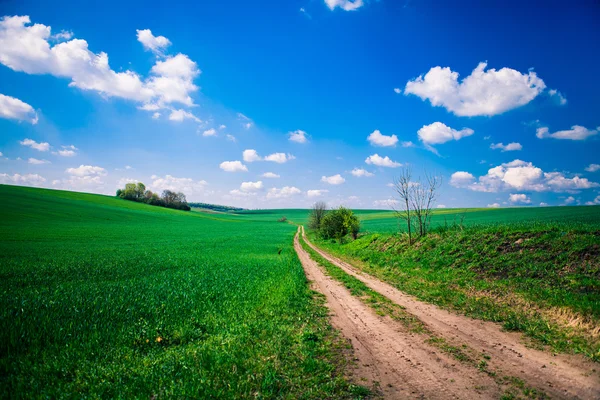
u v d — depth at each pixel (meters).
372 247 30.36
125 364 6.49
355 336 8.59
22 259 25.19
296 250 39.38
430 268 18.56
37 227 58.00
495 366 6.46
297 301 12.67
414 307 11.62
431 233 25.05
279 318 10.30
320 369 6.44
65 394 5.33
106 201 121.44
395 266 21.28
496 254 16.59
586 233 15.07
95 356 6.89
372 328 9.27
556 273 12.60
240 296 12.89
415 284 15.80
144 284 14.83
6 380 5.71
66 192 121.75
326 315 10.82
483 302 11.49
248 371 6.24
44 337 7.68
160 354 7.17
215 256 29.98
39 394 5.34
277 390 5.65
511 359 6.78
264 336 8.41
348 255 31.08
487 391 5.45
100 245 40.56
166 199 161.38
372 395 5.41
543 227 17.47
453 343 7.85
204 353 6.98
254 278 17.33
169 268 21.77
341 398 5.33
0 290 13.28
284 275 18.69
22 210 74.94
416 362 6.77
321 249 40.69
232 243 47.69
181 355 6.95
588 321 8.38
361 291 14.83
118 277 17.88
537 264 13.81
